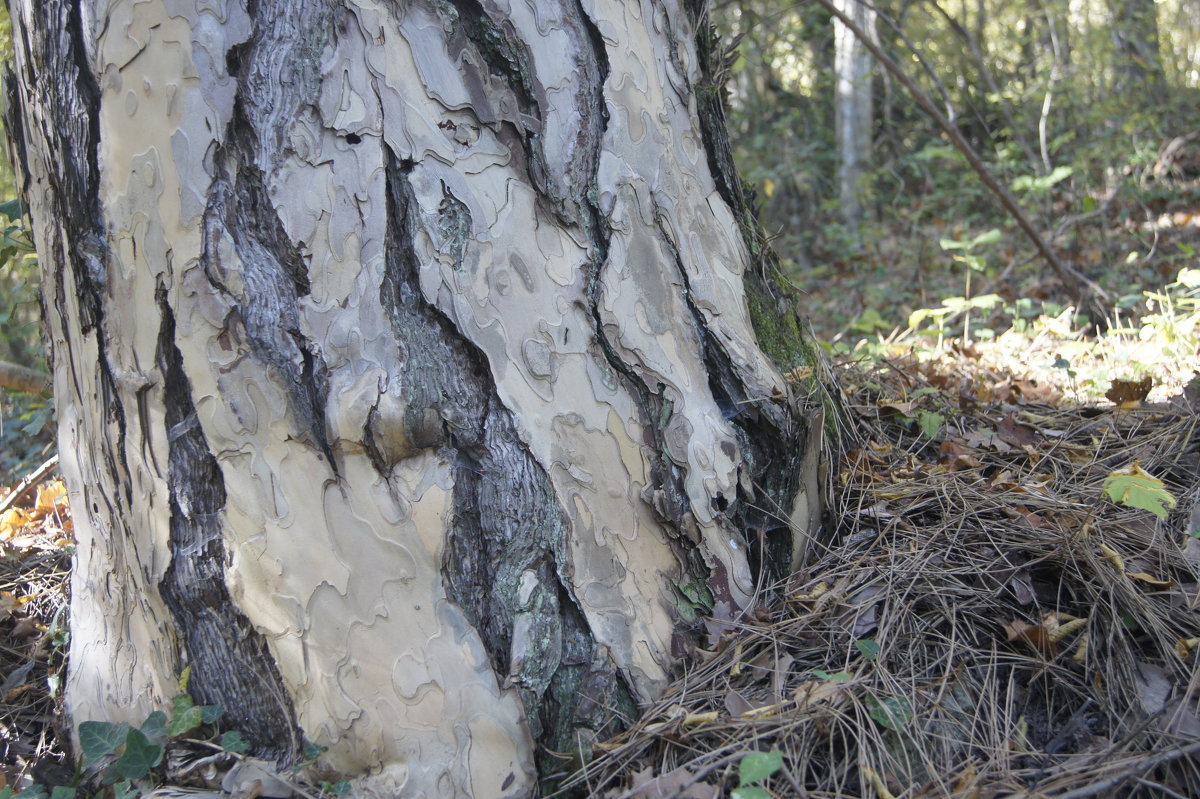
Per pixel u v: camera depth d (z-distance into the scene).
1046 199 7.42
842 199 9.47
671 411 1.93
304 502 1.70
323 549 1.70
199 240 1.68
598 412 1.87
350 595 1.70
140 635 1.80
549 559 1.79
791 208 10.21
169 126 1.67
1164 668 1.73
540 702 1.74
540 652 1.75
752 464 2.03
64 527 2.76
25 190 1.90
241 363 1.69
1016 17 11.73
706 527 1.94
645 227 1.98
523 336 1.82
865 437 2.59
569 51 1.91
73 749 1.90
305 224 1.71
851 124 9.37
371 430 1.70
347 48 1.74
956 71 11.30
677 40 2.17
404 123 1.76
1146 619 1.81
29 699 2.15
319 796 1.65
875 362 3.35
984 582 1.94
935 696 1.72
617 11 1.99
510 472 1.79
